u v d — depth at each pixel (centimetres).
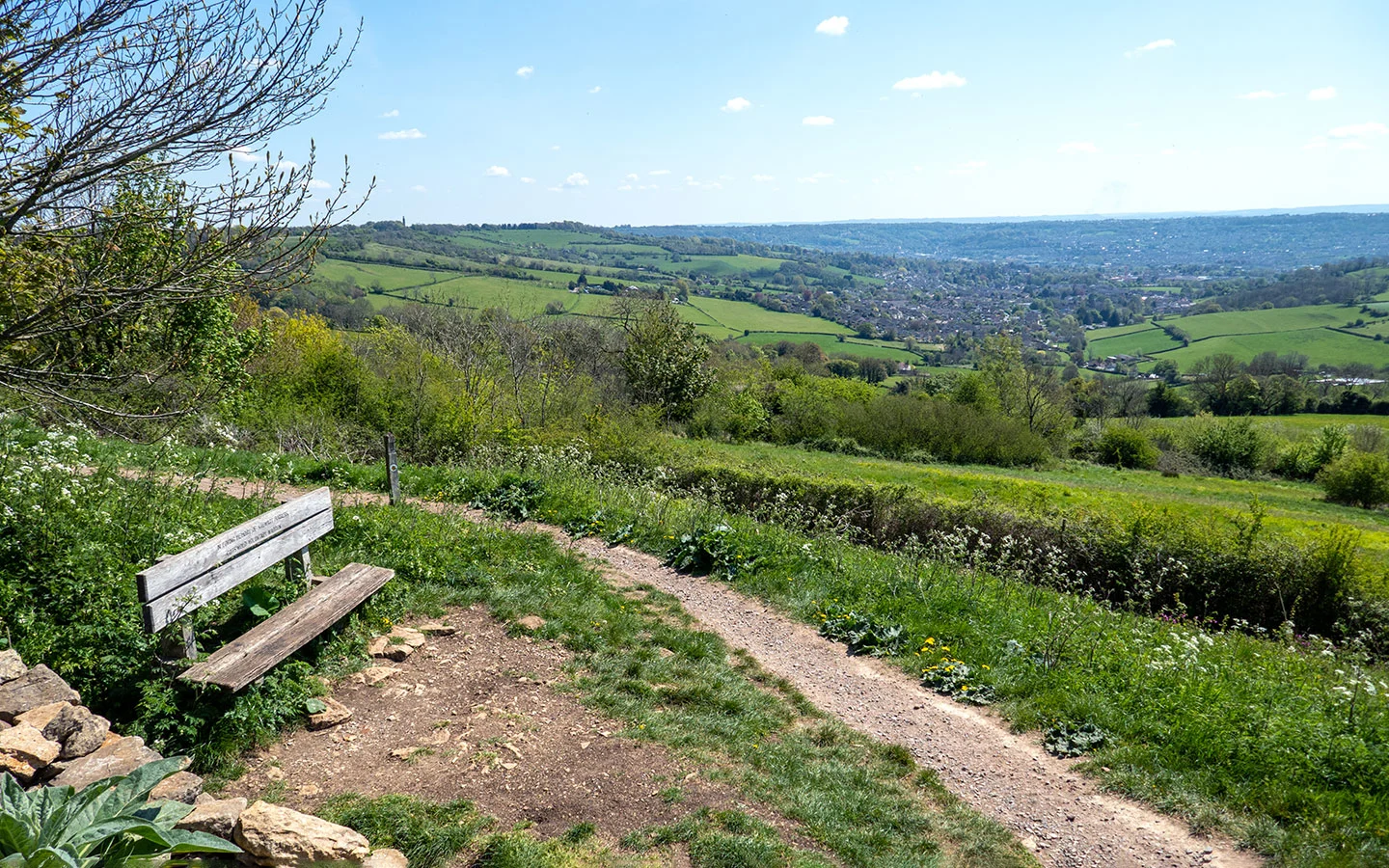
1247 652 879
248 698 489
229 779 445
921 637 839
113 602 527
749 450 3481
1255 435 5109
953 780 582
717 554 1027
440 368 2127
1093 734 642
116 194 531
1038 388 5178
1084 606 1009
